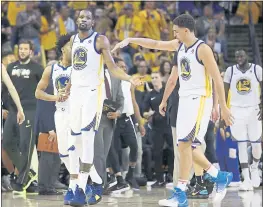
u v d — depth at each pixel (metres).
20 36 22.59
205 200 13.45
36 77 15.46
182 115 11.38
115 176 15.77
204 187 13.84
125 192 15.85
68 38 13.02
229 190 16.66
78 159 11.66
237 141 17.17
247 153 17.64
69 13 25.77
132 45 23.69
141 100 18.42
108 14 26.56
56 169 15.04
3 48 20.00
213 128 16.12
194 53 11.23
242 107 17.23
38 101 14.98
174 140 13.84
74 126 11.42
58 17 24.78
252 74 17.22
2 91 15.70
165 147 18.61
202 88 11.30
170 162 18.25
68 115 12.72
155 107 17.69
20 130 15.30
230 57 27.77
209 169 12.41
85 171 11.37
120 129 16.11
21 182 15.26
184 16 11.29
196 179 13.91
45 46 24.14
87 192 11.92
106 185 15.21
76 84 11.34
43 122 14.88
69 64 13.01
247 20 29.17
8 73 15.56
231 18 29.17
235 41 28.47
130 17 25.50
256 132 17.25
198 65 11.24
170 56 22.59
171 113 13.74
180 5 27.70
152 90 17.91
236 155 18.06
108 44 11.29
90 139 11.30
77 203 11.58
